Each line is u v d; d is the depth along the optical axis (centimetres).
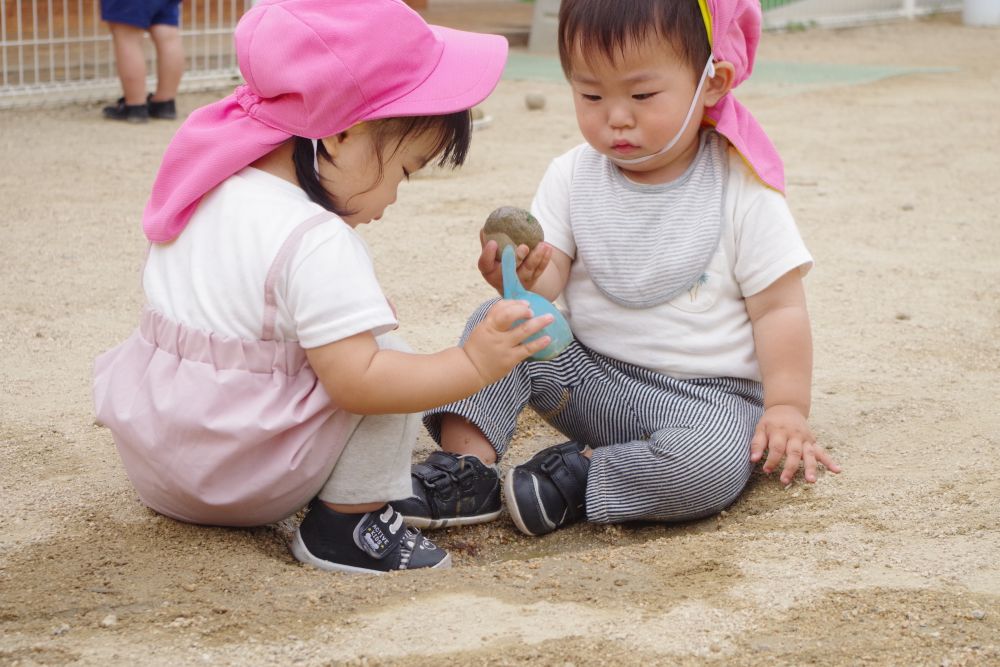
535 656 174
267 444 204
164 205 212
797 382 246
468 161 610
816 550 211
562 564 210
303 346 200
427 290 394
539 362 259
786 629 182
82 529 223
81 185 545
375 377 198
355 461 213
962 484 239
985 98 838
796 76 932
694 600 192
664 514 239
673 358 250
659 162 246
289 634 182
